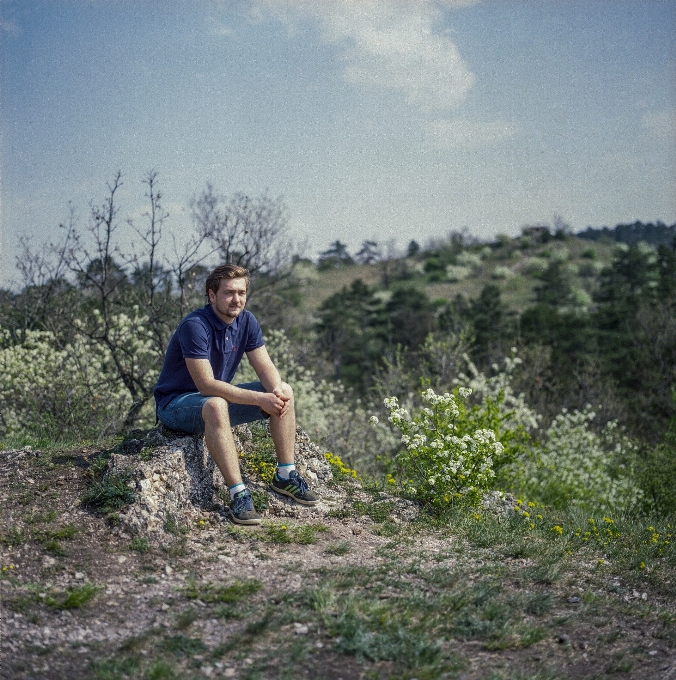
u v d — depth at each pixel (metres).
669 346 28.69
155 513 4.26
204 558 4.05
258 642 3.25
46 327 10.02
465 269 85.88
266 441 5.36
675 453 9.29
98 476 4.53
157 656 3.10
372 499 5.26
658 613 4.02
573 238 99.00
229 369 4.81
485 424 6.86
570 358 33.72
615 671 3.29
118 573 3.81
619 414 21.23
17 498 4.33
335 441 10.73
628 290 55.16
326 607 3.54
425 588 3.94
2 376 8.73
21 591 3.54
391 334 46.94
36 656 3.04
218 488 4.72
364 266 98.31
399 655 3.20
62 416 8.39
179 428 4.71
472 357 25.00
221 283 4.57
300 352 13.22
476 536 4.86
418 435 5.54
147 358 9.70
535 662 3.32
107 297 9.67
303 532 4.48
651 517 7.50
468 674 3.14
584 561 4.79
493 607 3.74
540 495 8.95
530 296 72.00
